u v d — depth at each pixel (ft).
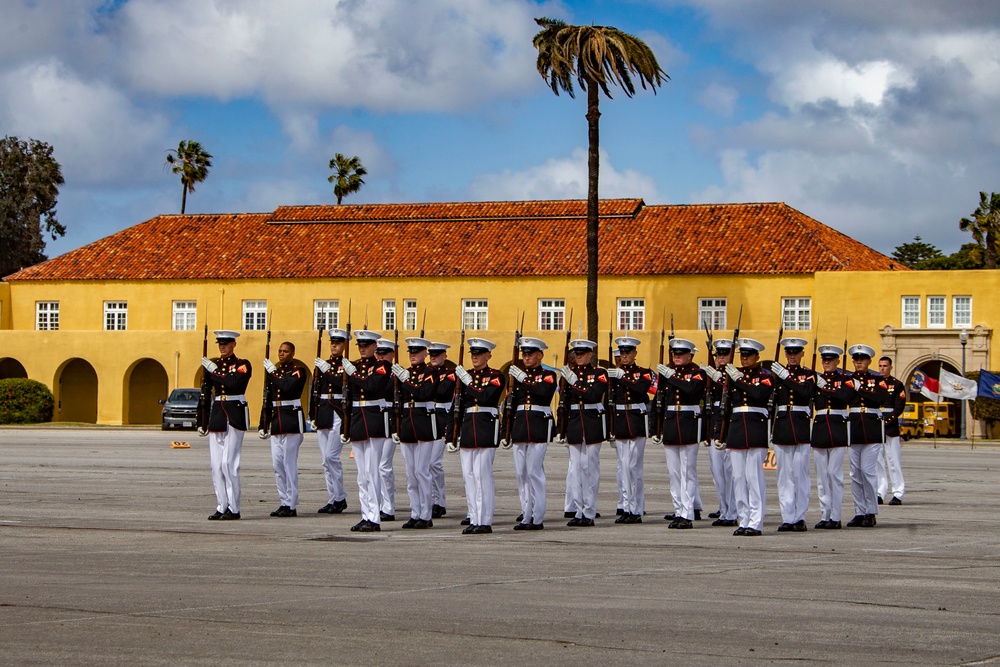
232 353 59.88
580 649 29.66
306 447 137.59
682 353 58.49
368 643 30.17
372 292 198.18
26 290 212.43
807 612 34.32
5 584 38.42
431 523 57.26
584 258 193.47
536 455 55.72
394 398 57.06
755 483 54.13
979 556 46.29
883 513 65.26
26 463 99.40
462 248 200.75
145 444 134.62
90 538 50.52
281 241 210.18
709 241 192.44
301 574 40.73
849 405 58.23
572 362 59.41
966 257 294.66
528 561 44.37
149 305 206.80
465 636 31.01
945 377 156.56
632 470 60.18
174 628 31.83
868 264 191.83
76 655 28.89
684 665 28.17
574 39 160.76
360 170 299.79
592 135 166.09
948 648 30.01
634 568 42.63
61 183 310.24
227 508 58.95
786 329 183.11
